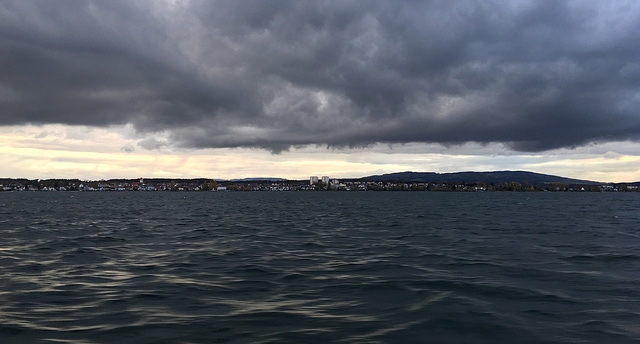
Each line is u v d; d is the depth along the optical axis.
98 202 119.75
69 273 17.61
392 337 9.63
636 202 124.56
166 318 11.26
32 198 162.62
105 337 9.77
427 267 18.64
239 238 30.92
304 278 16.53
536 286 14.67
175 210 75.62
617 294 13.50
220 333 9.99
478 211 71.12
